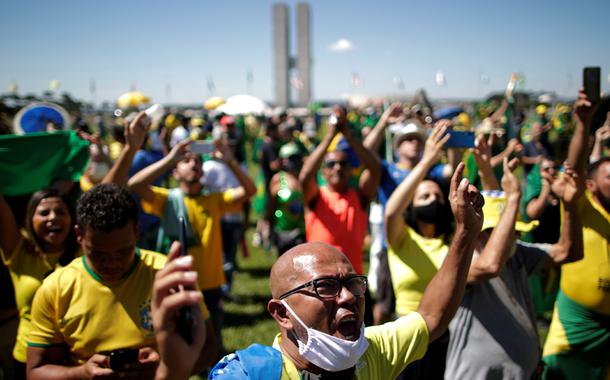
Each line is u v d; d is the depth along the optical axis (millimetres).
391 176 5086
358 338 1911
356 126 14883
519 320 3107
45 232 3230
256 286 7766
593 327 3758
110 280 2480
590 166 3896
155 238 5910
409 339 2174
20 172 4789
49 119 5816
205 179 7184
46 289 2473
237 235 7086
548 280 5918
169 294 1339
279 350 2020
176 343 1314
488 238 3217
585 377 3822
